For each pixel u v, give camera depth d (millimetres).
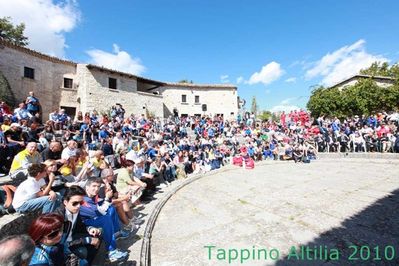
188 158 10812
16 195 3352
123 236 3723
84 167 5285
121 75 22078
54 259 2193
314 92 22172
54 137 8172
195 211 5129
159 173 7793
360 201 5391
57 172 5125
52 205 3543
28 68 18172
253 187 7148
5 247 1228
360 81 21594
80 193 2994
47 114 19141
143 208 5250
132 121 14867
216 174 9781
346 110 20328
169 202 5848
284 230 4020
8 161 5797
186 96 28703
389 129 12445
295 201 5570
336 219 4414
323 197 5805
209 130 16734
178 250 3473
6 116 8664
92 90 20000
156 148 10320
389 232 3809
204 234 3977
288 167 11195
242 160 12016
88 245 2771
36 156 5074
